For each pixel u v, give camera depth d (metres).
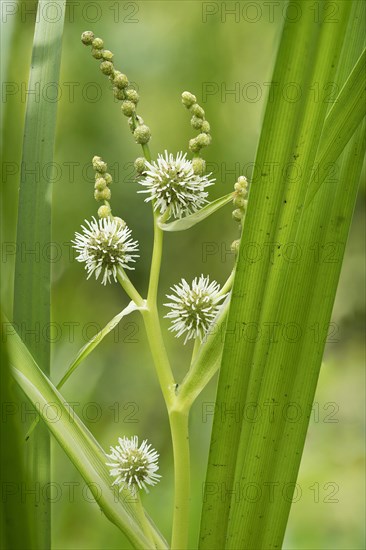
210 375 0.52
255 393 0.50
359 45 0.50
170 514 0.76
